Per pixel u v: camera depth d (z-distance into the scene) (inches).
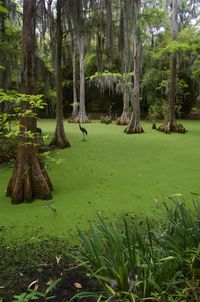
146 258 91.1
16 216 172.9
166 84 708.0
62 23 383.9
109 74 670.5
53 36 396.5
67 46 484.1
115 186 225.0
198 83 771.4
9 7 351.9
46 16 373.4
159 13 476.4
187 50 498.0
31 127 194.5
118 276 88.4
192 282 91.4
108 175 255.0
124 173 260.8
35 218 169.6
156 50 665.6
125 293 84.9
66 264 124.6
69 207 184.2
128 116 708.0
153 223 155.9
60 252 133.3
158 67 745.0
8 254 132.3
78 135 504.7
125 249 95.4
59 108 386.0
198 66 632.4
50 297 103.7
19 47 386.3
